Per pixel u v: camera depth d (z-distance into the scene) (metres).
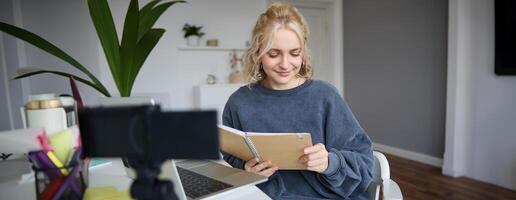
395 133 3.51
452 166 2.77
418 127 3.24
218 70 3.58
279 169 0.94
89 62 2.94
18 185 0.76
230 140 0.85
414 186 2.57
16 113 2.75
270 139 0.76
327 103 1.02
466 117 2.72
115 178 0.81
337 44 4.06
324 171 0.83
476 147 2.67
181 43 3.36
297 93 1.04
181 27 3.34
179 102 3.40
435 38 2.97
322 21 4.09
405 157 3.40
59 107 0.81
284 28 0.92
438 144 3.06
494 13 2.42
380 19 3.53
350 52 4.00
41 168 0.54
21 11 2.79
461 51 2.64
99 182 0.78
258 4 3.72
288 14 0.96
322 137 1.01
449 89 2.73
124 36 1.40
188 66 3.42
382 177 0.94
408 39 3.24
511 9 2.28
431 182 2.65
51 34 2.85
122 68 1.47
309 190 0.98
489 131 2.56
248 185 0.75
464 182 2.63
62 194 0.55
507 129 2.44
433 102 3.06
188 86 3.43
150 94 3.25
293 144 0.76
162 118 0.37
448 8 2.80
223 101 3.39
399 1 3.29
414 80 3.23
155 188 0.38
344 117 1.00
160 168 0.39
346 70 4.09
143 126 0.37
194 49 3.43
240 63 3.68
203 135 0.37
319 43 4.09
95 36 2.93
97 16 1.39
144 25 1.50
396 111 3.47
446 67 2.90
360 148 0.97
